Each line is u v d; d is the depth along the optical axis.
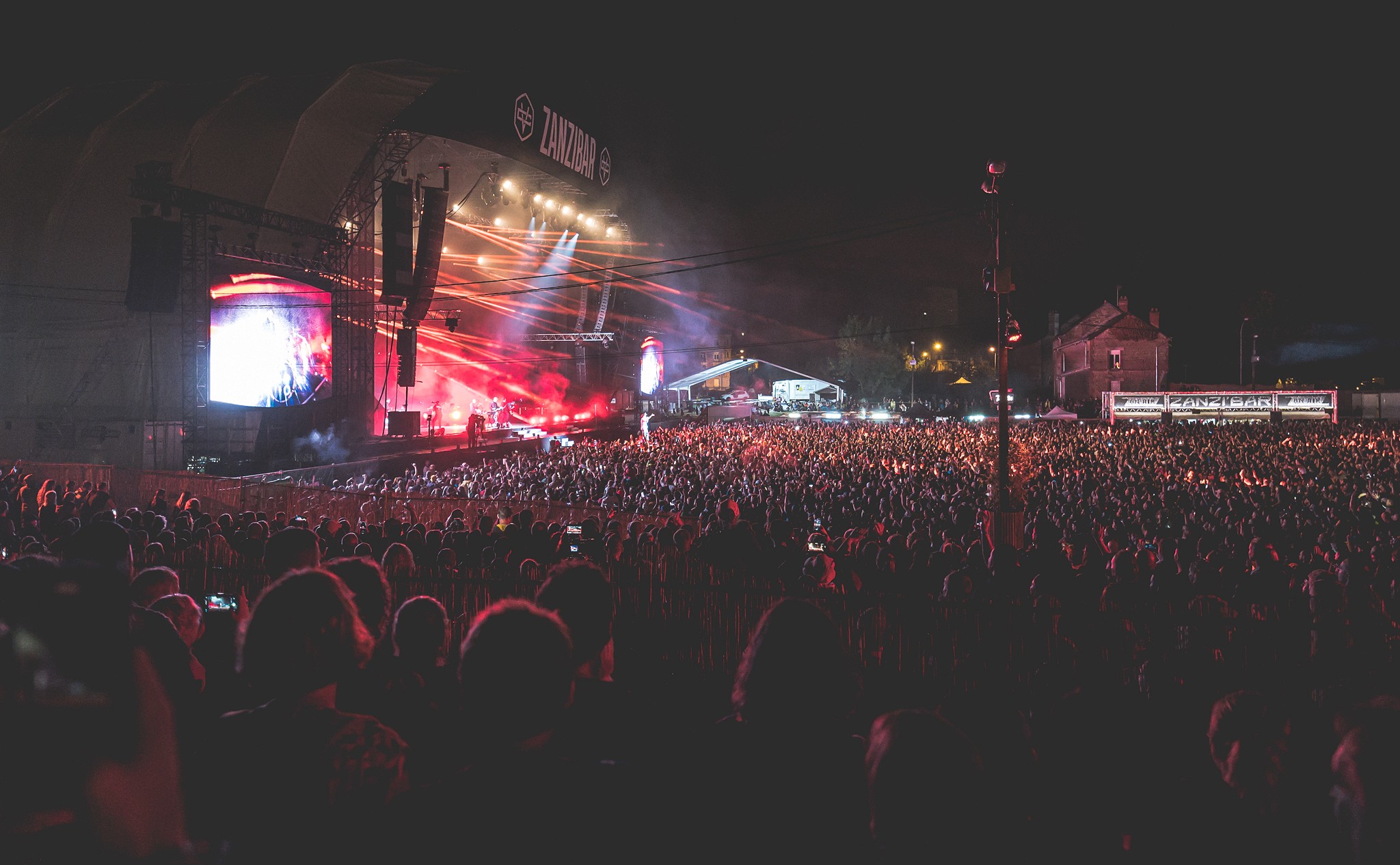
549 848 2.12
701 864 2.33
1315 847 3.10
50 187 38.66
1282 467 30.69
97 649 1.23
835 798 2.44
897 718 2.09
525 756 2.20
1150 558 10.35
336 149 38.84
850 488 22.33
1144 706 3.89
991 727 3.27
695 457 33.44
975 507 19.34
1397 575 8.91
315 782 2.29
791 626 2.56
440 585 8.69
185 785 2.35
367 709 3.61
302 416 35.12
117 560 4.83
